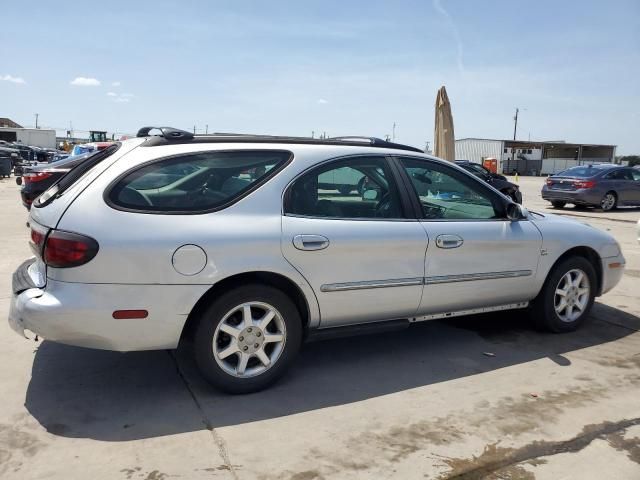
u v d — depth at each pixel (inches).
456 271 169.6
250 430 128.3
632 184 690.2
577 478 113.0
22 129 2372.0
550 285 192.4
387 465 115.9
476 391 151.9
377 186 161.2
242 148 146.4
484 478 112.4
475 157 2466.8
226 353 141.6
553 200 706.2
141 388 148.3
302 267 144.8
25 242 345.7
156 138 142.6
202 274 133.5
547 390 153.1
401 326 166.2
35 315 127.0
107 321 127.9
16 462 113.5
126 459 115.6
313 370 164.1
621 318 220.5
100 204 129.3
